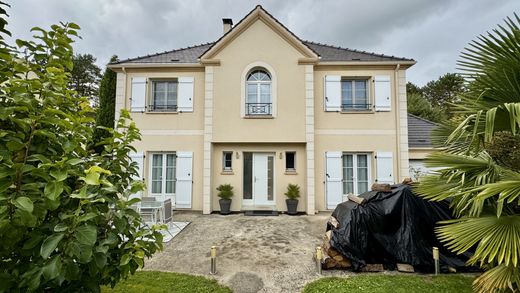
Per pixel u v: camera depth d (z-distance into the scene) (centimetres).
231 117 1009
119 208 216
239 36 1027
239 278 459
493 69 294
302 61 1010
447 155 322
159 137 1039
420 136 1154
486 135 256
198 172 1028
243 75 1016
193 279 445
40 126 191
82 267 190
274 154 1038
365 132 1027
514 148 382
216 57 1023
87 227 171
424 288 404
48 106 195
